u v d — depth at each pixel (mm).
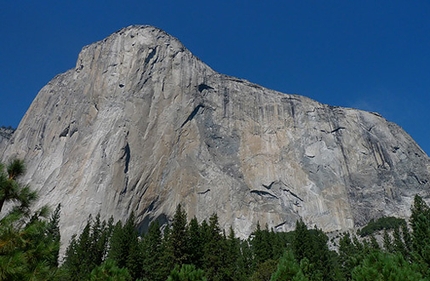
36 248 10258
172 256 52281
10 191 11234
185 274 22281
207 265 54125
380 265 19312
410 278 17609
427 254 30234
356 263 28656
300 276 19672
